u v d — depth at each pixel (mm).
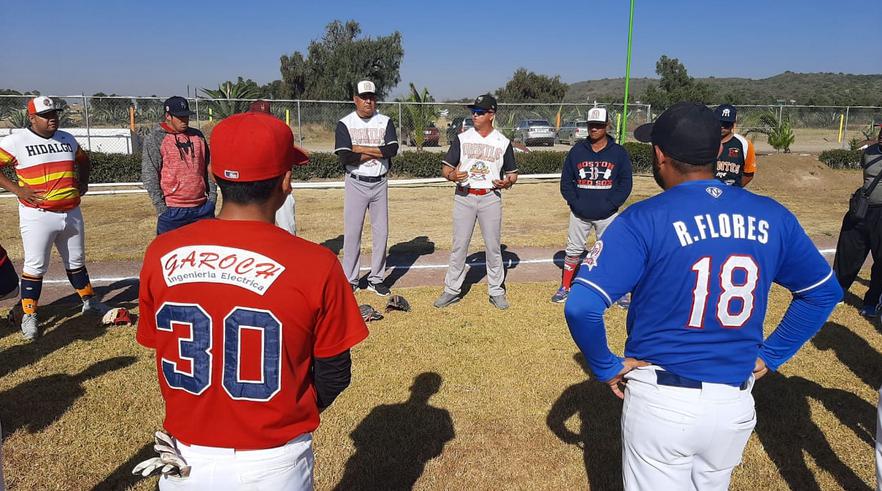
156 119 23297
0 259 2656
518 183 16797
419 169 18172
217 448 1705
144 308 1812
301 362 1738
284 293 1640
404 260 7969
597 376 2080
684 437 1951
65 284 6648
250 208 1722
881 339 5211
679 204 1947
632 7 17047
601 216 5848
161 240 1756
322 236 9406
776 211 1993
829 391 4285
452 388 4285
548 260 8039
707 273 1891
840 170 19406
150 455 3449
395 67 49875
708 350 1938
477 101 5625
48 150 4980
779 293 6602
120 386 4234
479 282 6961
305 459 1820
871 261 7949
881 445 2453
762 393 4246
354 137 5973
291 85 49875
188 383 1688
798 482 3277
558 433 3730
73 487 3162
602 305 1931
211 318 1648
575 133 29688
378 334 5277
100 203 12406
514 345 5066
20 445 3504
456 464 3412
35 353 4766
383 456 3465
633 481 2107
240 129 1686
